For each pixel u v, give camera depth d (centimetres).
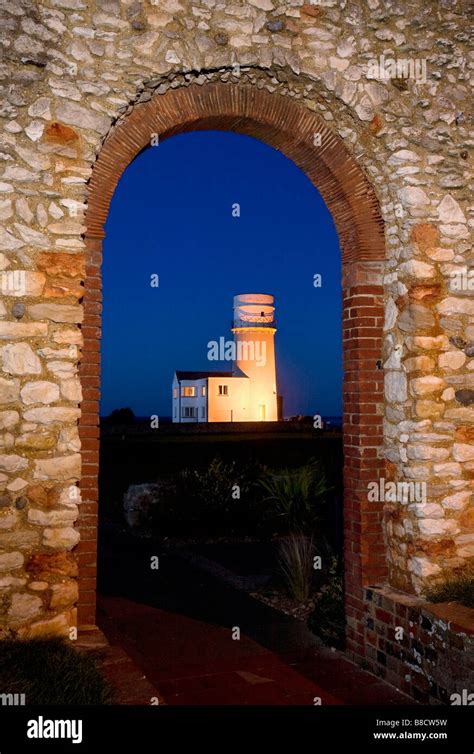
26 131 401
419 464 455
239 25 449
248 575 728
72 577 397
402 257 473
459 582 441
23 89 402
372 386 491
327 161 489
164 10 434
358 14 475
